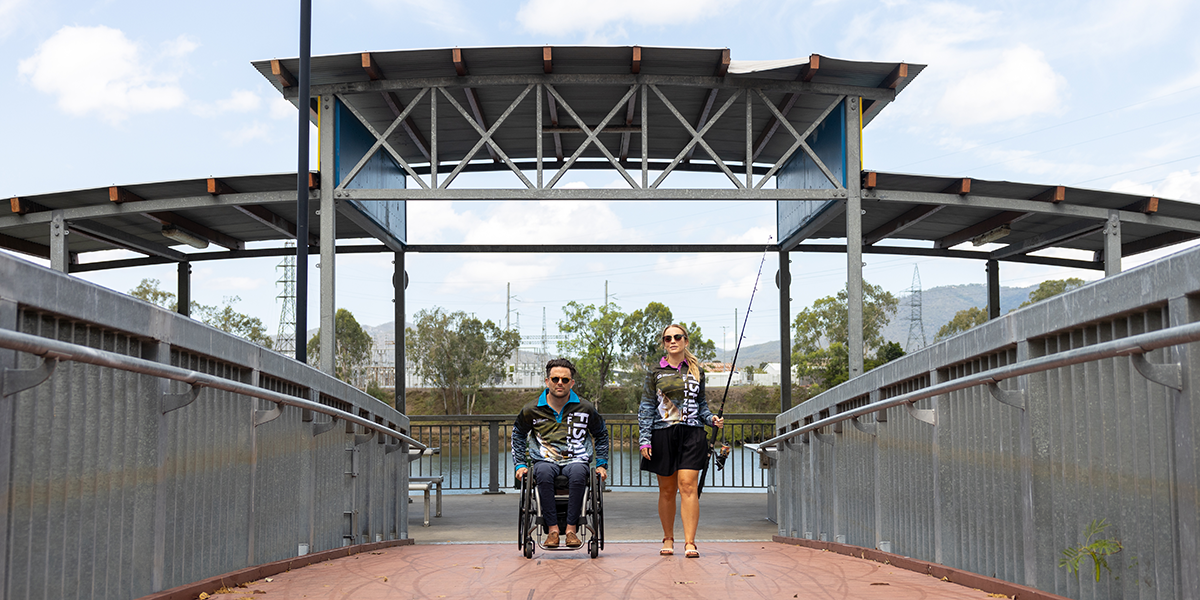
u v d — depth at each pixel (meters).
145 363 3.00
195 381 3.44
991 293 14.73
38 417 2.71
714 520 10.94
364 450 7.30
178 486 3.71
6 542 2.54
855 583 4.31
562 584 4.42
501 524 10.34
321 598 3.91
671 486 6.08
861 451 6.25
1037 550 3.68
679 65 10.44
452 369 74.88
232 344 4.45
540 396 6.06
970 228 13.62
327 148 10.52
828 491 7.12
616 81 10.59
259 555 4.76
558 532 5.86
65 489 2.86
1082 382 3.34
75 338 3.06
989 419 4.17
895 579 4.45
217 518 4.16
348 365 75.31
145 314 3.49
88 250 14.26
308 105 8.97
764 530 10.05
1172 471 2.76
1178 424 2.71
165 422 3.58
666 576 4.71
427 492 10.29
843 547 6.19
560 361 6.01
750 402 73.19
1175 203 11.05
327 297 10.34
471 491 14.18
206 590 3.82
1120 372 3.06
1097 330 3.27
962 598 3.72
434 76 10.55
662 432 5.96
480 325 76.75
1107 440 3.13
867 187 10.73
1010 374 3.48
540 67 10.49
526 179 10.48
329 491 6.20
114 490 3.18
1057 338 3.59
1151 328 2.97
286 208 12.34
